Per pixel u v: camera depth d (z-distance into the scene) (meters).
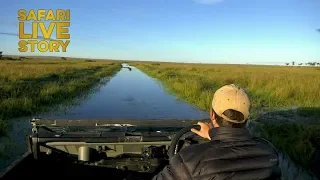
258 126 9.72
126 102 14.64
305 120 10.66
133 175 3.40
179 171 1.67
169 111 12.59
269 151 1.76
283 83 18.77
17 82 17.94
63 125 3.53
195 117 11.41
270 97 15.21
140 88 21.36
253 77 23.72
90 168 3.45
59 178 3.46
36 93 14.33
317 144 7.32
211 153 1.68
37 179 3.42
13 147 7.14
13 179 3.04
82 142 3.41
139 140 3.45
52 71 30.52
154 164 3.41
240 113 1.73
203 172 1.63
